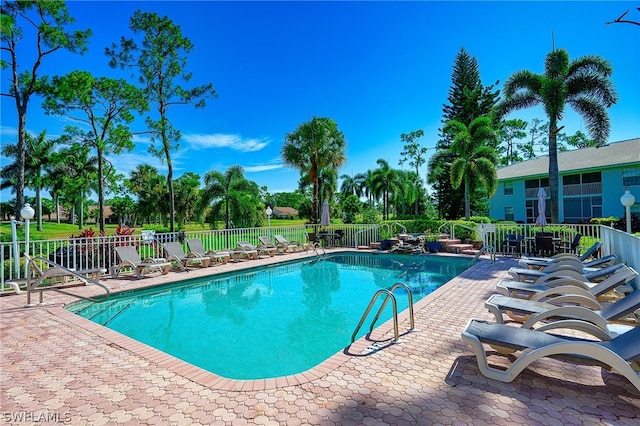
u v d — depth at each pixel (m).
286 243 13.93
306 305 7.03
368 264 11.98
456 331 4.46
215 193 20.70
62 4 15.08
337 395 2.86
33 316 5.32
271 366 4.24
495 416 2.52
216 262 10.85
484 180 19.47
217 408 2.69
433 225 15.69
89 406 2.74
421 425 2.42
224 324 5.86
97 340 4.30
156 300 7.48
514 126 38.50
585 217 23.12
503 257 11.59
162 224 46.31
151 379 3.21
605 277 6.04
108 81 17.91
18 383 3.15
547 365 3.37
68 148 19.83
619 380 3.05
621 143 24.59
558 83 15.30
